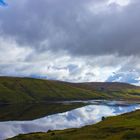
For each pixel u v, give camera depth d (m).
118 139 64.50
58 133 90.06
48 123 192.25
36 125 180.00
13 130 157.25
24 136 89.12
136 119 92.69
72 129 99.00
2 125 175.12
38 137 85.25
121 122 88.75
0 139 124.81
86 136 74.25
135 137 64.81
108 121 96.06
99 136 72.31
